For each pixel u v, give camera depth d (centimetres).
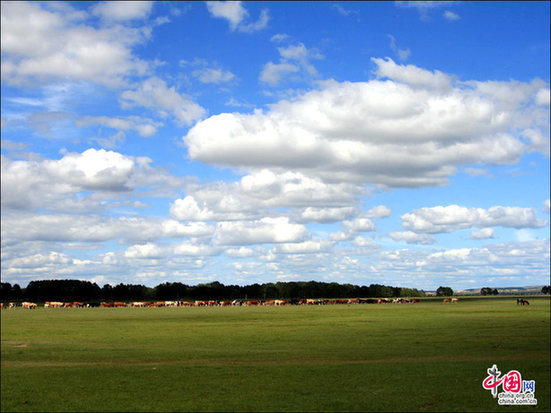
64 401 2798
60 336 6519
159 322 9144
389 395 2839
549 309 12456
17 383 3262
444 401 2722
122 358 4384
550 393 2875
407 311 12350
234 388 3044
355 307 16400
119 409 2634
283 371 3547
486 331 6334
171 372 3581
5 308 19812
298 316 10650
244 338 5950
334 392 2917
